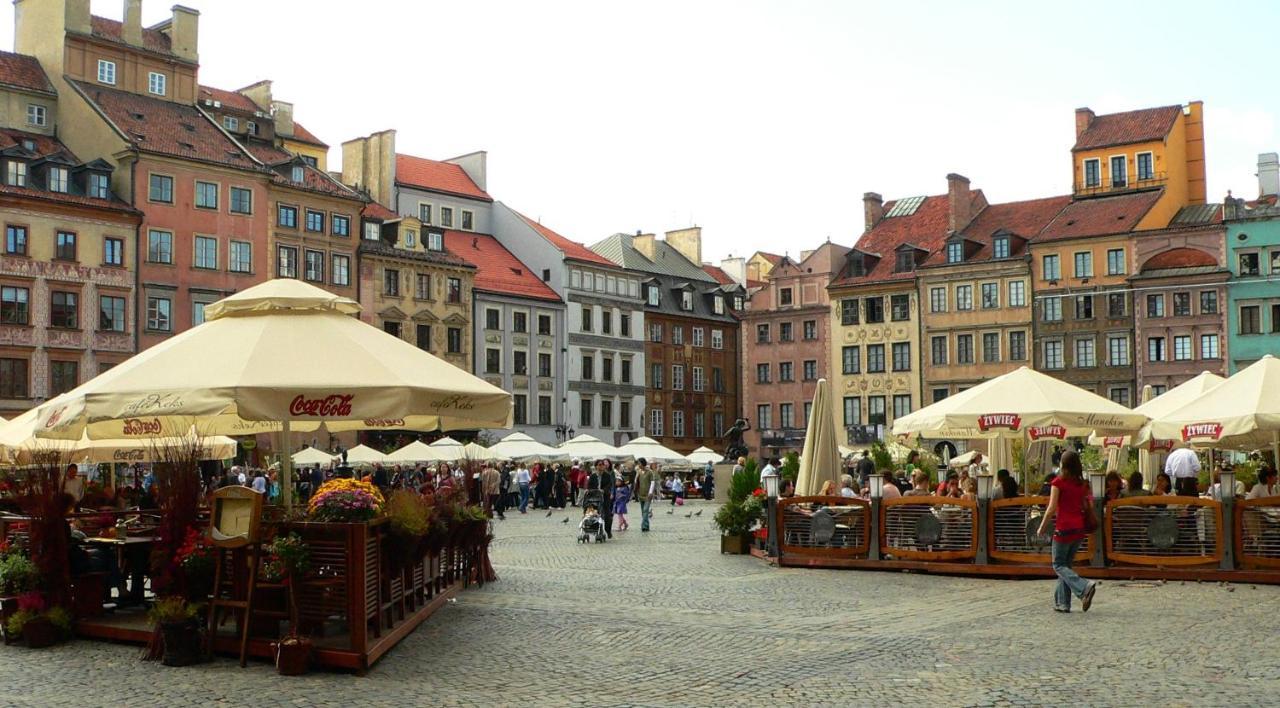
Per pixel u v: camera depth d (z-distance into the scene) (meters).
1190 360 75.62
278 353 14.03
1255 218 74.38
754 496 26.88
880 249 90.81
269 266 71.62
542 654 13.41
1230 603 16.86
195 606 13.05
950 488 25.17
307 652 12.44
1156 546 19.88
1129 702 10.50
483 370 84.31
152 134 67.62
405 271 79.62
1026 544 20.52
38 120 66.81
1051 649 13.20
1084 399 23.70
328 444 69.62
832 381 90.06
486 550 20.95
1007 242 82.81
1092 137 84.19
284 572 12.68
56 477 14.70
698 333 102.25
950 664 12.42
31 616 14.21
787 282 93.06
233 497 12.95
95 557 15.73
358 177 86.69
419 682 11.95
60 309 62.28
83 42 68.12
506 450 57.59
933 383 85.06
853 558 22.33
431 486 21.81
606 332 93.81
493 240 93.62
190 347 14.46
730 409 104.38
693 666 12.61
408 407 13.92
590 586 20.09
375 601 13.41
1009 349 82.06
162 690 11.69
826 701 10.84
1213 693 10.79
